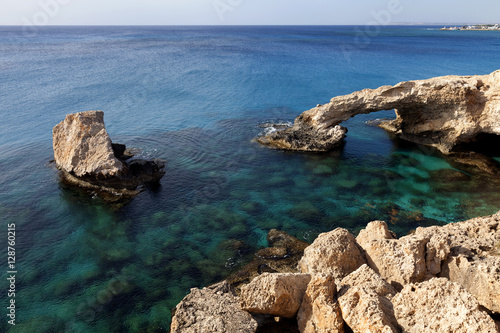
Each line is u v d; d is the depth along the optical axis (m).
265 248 17.50
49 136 33.97
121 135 34.53
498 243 12.62
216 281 15.58
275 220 20.41
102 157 24.03
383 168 27.09
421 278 11.20
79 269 16.47
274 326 10.84
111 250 17.84
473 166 26.61
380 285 10.24
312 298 10.02
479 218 15.02
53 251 17.72
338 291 10.18
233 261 16.88
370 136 34.12
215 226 19.86
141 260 17.09
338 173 26.42
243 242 18.36
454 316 8.18
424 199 22.30
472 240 12.93
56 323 13.48
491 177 24.72
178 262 16.91
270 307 10.26
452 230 13.92
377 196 22.92
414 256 11.34
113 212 21.30
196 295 11.64
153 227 19.81
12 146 31.28
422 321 8.69
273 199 22.78
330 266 12.01
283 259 16.61
